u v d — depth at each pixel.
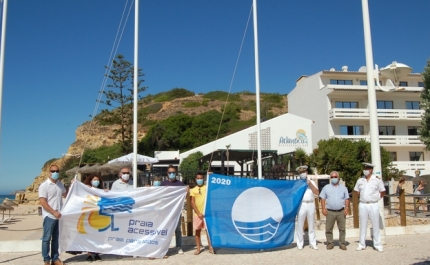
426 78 20.80
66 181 45.66
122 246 10.16
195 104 101.38
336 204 11.24
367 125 49.16
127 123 53.56
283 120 43.59
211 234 10.80
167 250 10.47
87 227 9.98
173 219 10.56
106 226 10.12
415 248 11.33
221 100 104.69
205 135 66.75
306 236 12.88
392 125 49.59
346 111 47.66
